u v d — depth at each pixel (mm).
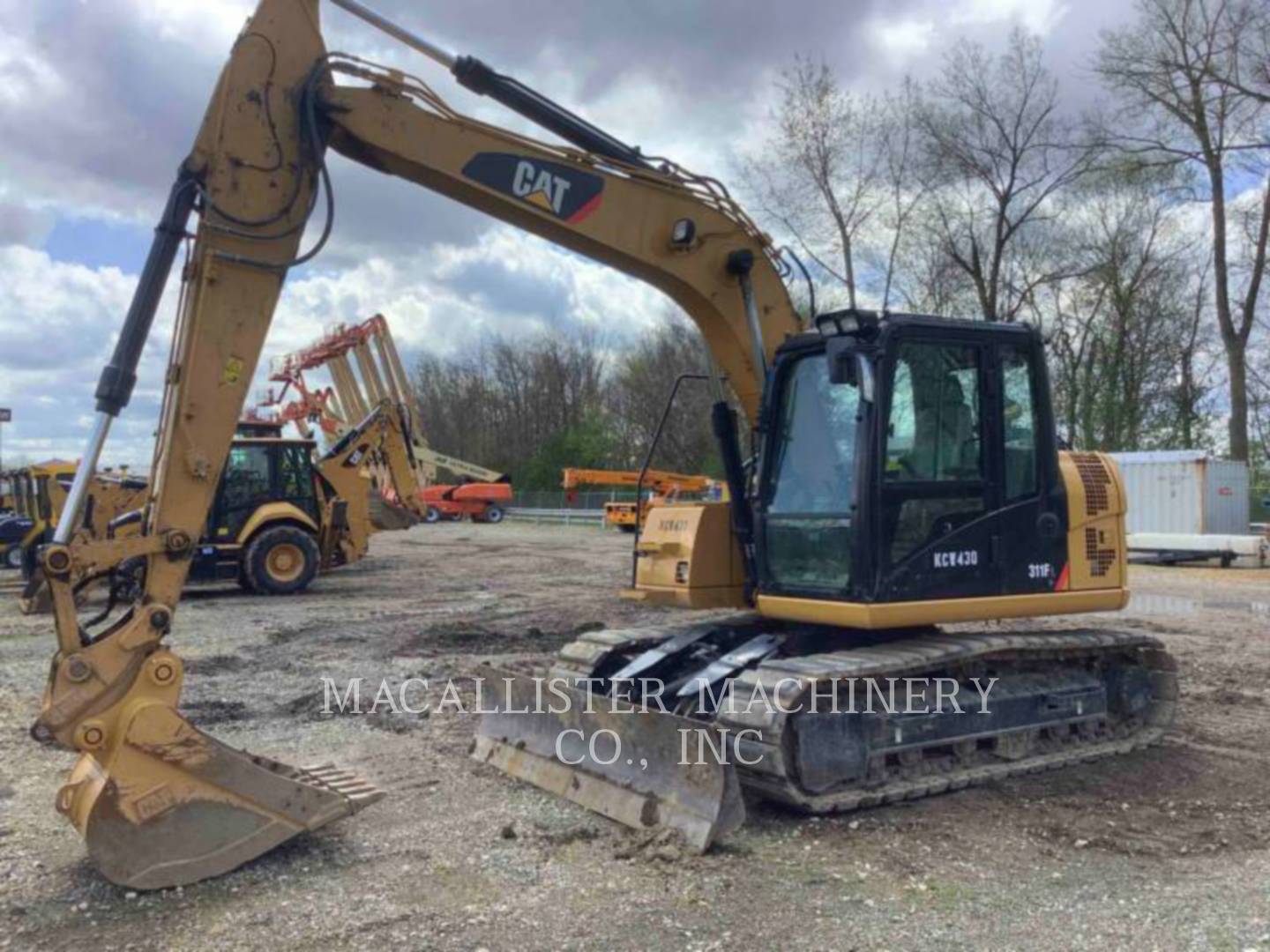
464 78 6035
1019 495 6332
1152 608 14625
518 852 5066
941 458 6051
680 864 4910
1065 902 4500
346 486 17672
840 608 5848
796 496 6219
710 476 41750
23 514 19625
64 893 4555
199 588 17312
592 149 6504
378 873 4793
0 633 12148
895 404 5887
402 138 5812
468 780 6234
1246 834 5410
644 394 54812
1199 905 4434
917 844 5258
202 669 9820
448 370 66500
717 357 7121
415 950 4016
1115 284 34469
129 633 4648
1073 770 6602
